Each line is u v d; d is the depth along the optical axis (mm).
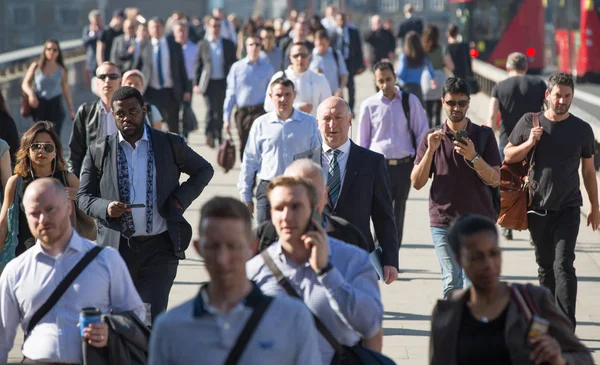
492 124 22859
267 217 15078
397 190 19578
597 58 58656
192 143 38656
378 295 9688
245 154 16812
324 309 9438
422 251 21859
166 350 7887
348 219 13719
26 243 14375
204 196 27812
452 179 15125
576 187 15352
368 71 82438
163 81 32156
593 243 22375
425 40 35062
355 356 9523
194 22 79812
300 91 22891
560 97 15141
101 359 10289
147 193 13727
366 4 149750
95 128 17078
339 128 13844
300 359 7934
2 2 146500
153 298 13703
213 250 7750
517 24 62906
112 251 10742
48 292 10562
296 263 9531
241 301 7887
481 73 48469
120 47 32938
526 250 21766
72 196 14406
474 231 8445
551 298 8664
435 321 8758
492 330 8555
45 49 30328
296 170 10688
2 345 10805
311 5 163375
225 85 35188
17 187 14258
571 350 8648
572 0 61812
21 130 41281
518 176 15602
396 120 19391
